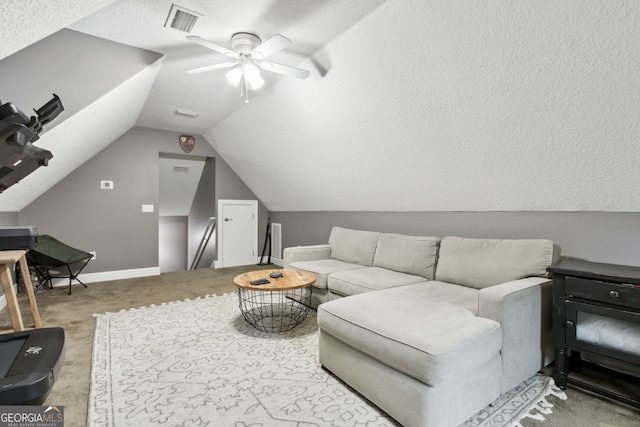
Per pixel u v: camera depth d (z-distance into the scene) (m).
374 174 3.33
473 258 2.45
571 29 1.50
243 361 2.09
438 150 2.58
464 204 2.89
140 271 4.68
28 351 1.16
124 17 2.11
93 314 2.99
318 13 2.04
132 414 1.55
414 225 3.42
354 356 1.73
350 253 3.53
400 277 2.75
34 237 1.82
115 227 4.50
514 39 1.68
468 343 1.43
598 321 1.65
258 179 5.24
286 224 5.51
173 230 7.54
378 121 2.74
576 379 1.86
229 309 3.17
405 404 1.43
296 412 1.57
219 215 5.43
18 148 1.33
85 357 2.15
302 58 2.59
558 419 1.52
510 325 1.67
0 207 3.17
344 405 1.63
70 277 3.74
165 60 2.73
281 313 3.08
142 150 4.71
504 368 1.65
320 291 3.04
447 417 1.39
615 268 1.77
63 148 2.92
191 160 5.73
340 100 2.82
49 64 2.18
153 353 2.20
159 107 3.88
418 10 1.85
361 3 1.93
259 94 3.40
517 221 2.58
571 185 2.11
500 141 2.19
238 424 1.48
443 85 2.13
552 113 1.84
